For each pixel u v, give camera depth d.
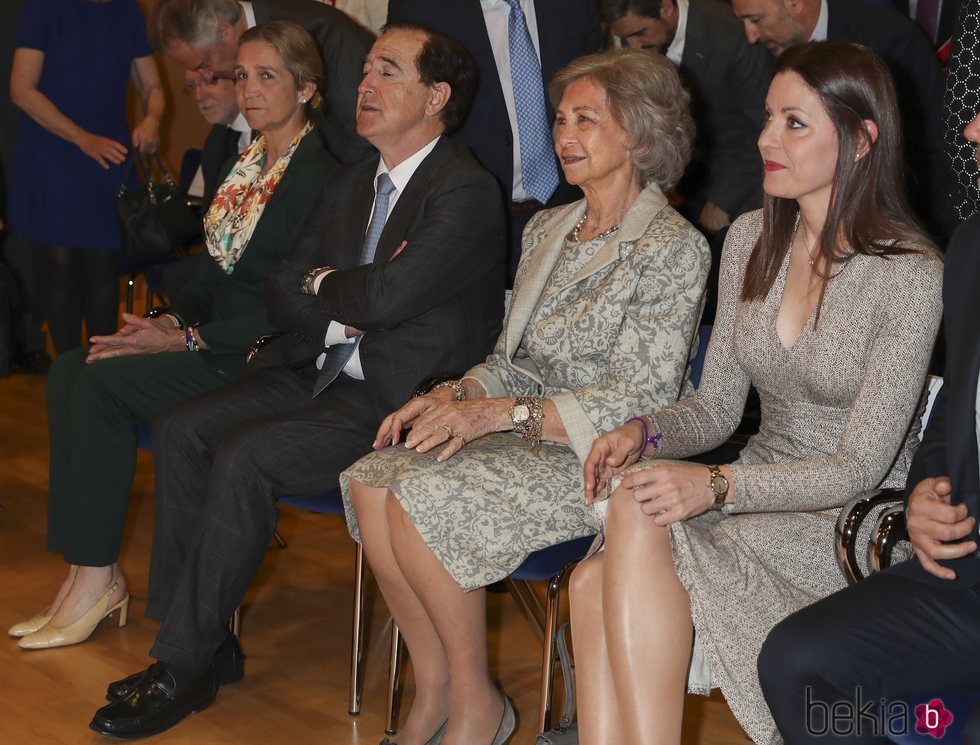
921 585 2.61
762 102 4.96
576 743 3.21
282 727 3.66
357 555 3.68
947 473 2.68
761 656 2.54
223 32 4.96
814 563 2.92
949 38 5.02
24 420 6.77
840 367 2.92
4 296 5.18
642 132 3.38
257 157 4.50
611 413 3.25
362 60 5.06
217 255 4.45
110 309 7.29
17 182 7.11
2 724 3.62
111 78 7.02
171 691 3.61
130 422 4.11
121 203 5.98
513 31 4.80
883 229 2.87
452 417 3.27
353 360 3.91
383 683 3.97
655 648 2.76
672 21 4.88
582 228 3.60
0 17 7.07
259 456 3.63
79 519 4.08
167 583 3.87
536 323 3.56
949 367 2.71
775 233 3.05
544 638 3.24
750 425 4.07
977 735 2.25
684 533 2.77
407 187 3.89
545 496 3.25
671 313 3.31
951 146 3.83
